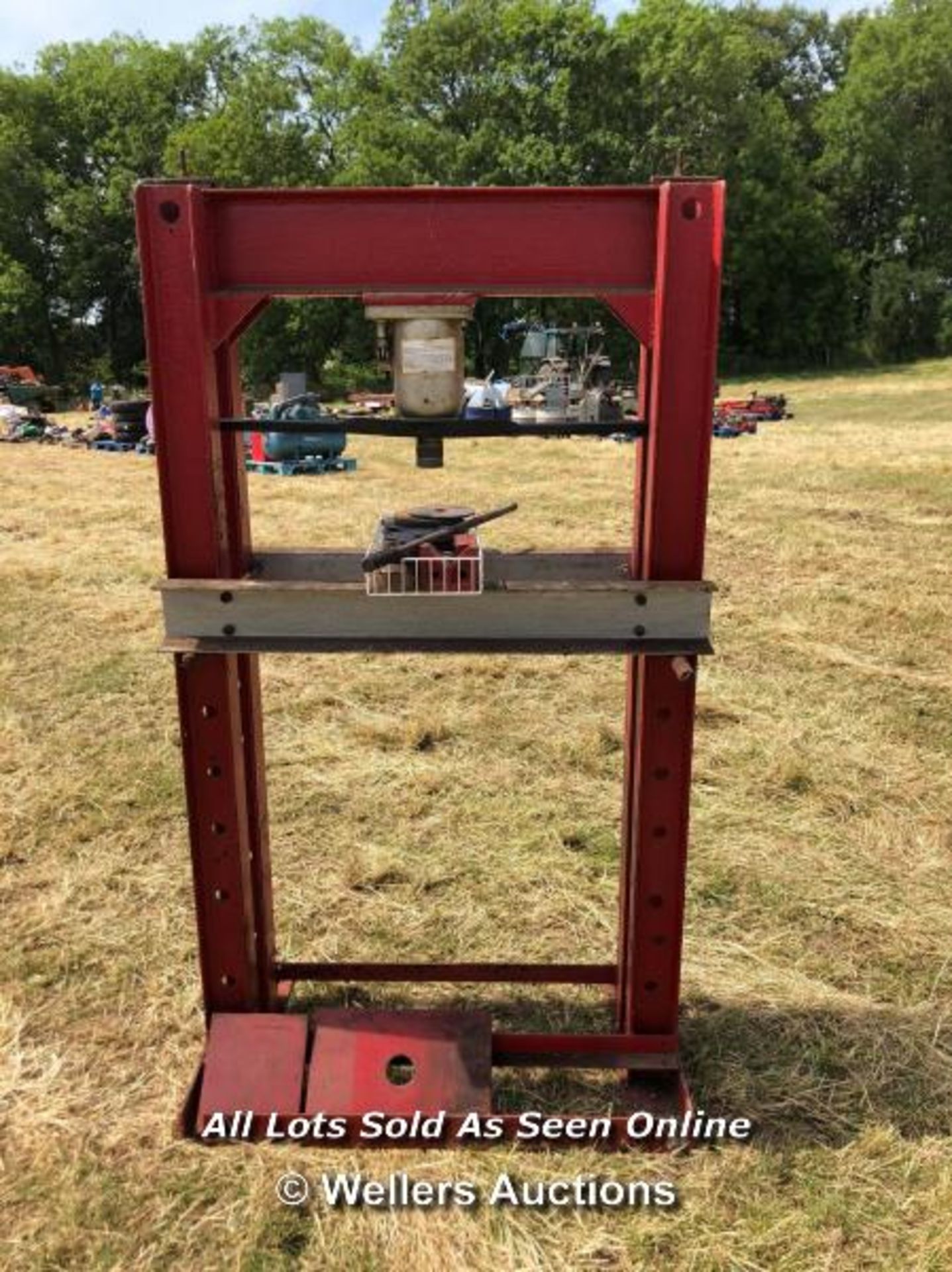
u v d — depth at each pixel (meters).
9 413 20.06
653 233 2.27
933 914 3.64
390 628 2.37
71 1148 2.58
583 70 37.16
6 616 7.06
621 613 2.36
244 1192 2.46
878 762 4.82
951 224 44.50
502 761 4.80
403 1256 2.31
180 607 2.37
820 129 45.94
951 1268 2.27
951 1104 2.76
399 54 39.28
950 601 7.25
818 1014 3.11
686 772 2.58
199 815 2.64
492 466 14.03
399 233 2.27
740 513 10.23
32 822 4.21
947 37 42.41
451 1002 3.17
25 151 39.44
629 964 2.80
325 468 13.58
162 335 2.26
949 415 21.28
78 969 3.29
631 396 12.76
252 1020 2.73
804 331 41.94
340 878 3.82
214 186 2.28
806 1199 2.45
